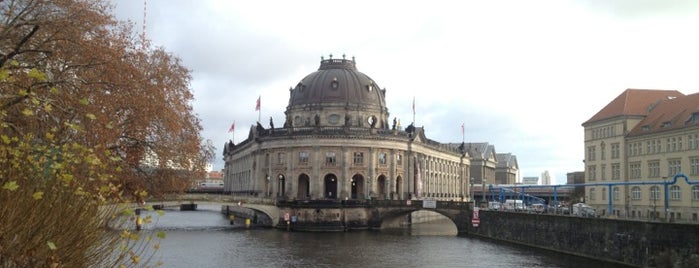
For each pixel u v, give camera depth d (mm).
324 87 141000
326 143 126750
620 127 104938
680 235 55906
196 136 52531
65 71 35938
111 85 39375
